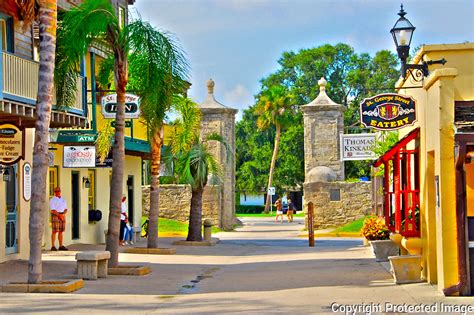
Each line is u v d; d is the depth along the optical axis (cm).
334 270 1945
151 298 1473
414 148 1805
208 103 4459
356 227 3928
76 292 1550
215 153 4359
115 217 1944
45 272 1873
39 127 1553
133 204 3600
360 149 3112
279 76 8000
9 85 1788
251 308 1305
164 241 3372
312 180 4169
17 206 2233
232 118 4466
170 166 3253
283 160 7931
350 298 1416
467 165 1401
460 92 1514
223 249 2931
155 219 2719
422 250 1659
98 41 1991
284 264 2192
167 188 4325
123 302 1405
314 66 7800
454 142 1404
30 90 1902
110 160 2588
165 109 2069
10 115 1888
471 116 1434
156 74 1978
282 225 5372
